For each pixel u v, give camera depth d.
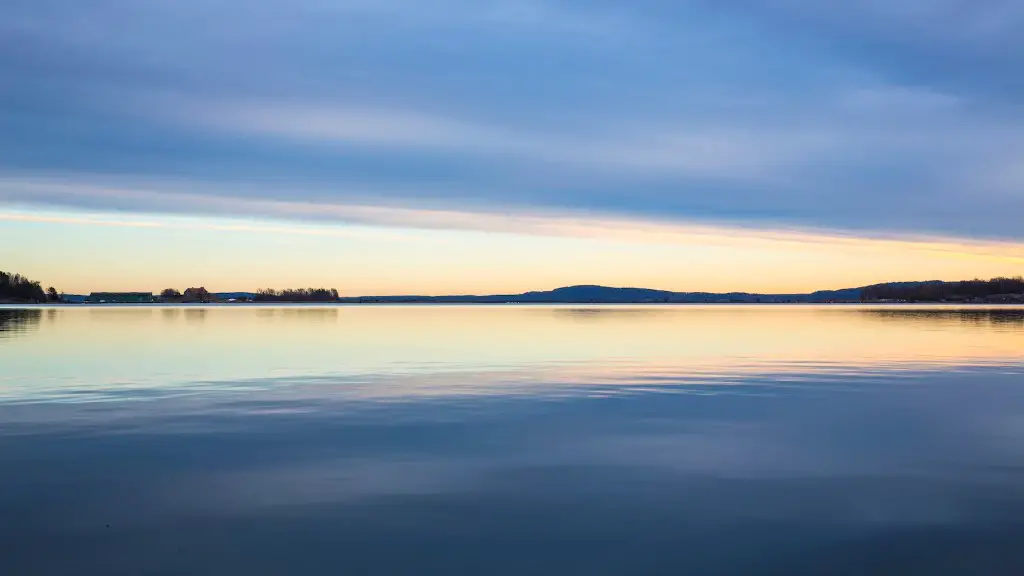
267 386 28.11
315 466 15.52
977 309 182.38
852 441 18.20
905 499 13.28
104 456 16.36
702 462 16.00
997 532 11.60
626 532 11.65
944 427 20.06
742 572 10.17
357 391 26.80
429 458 16.28
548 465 15.68
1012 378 31.38
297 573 10.14
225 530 11.70
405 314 138.75
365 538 11.38
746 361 38.94
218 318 107.19
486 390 27.25
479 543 11.20
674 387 28.28
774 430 19.55
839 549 10.95
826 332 68.19
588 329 74.25
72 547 11.02
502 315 133.12
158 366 35.16
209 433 18.94
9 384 28.36
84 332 63.75
